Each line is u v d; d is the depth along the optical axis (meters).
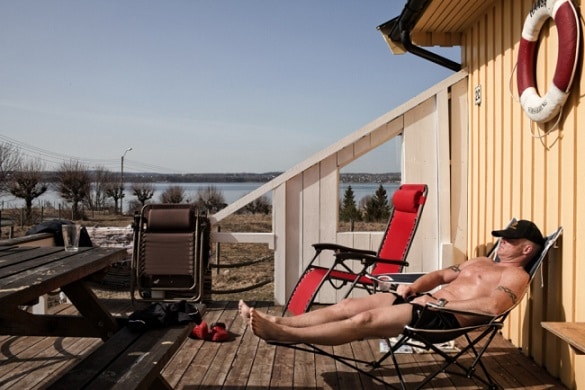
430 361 3.76
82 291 3.09
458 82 5.37
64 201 31.39
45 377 3.43
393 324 3.02
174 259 5.15
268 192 5.44
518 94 3.88
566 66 3.19
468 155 5.35
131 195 36.34
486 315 2.96
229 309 5.25
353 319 3.01
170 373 3.51
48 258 3.03
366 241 5.45
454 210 5.36
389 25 6.09
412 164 5.39
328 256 5.47
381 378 3.45
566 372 3.27
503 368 3.63
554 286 3.43
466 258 5.36
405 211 4.76
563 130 3.35
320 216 5.46
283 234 5.42
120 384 1.99
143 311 2.78
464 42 5.56
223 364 3.69
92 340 4.19
